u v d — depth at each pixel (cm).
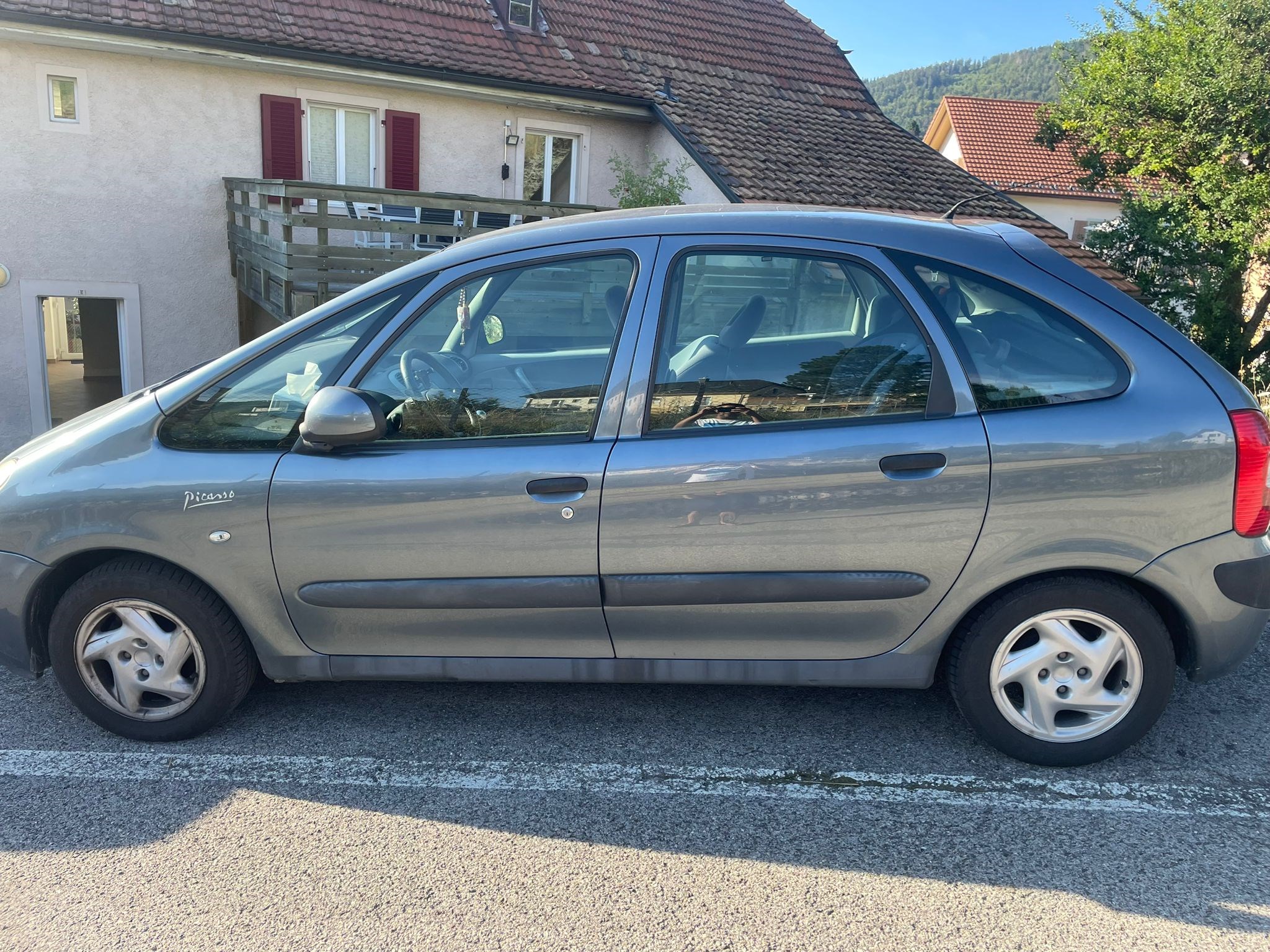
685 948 214
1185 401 265
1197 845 253
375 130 1207
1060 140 2008
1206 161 1711
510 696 343
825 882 238
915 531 269
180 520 284
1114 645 278
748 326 280
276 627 294
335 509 280
